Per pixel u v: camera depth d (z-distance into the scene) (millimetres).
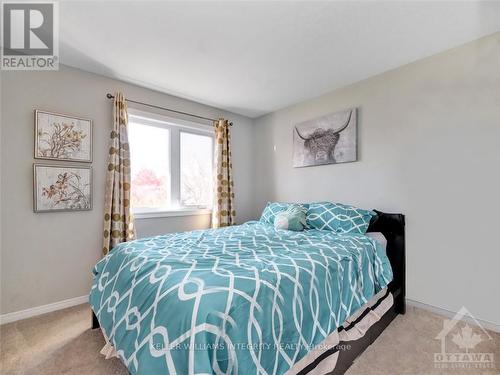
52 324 1929
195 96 2971
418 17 1636
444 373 1389
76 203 2271
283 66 2281
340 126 2705
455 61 1987
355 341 1476
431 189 2109
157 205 2902
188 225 3105
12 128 1997
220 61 2189
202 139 3312
